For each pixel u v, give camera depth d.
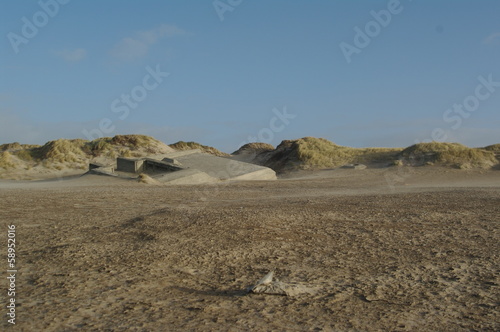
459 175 48.22
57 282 7.77
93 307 6.49
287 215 15.63
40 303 6.66
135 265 8.94
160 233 12.22
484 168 51.91
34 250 10.30
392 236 12.05
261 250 10.32
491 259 9.45
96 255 9.77
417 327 5.80
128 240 11.47
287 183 41.22
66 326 5.76
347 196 25.05
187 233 12.27
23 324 5.82
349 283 7.80
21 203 20.11
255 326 5.77
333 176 55.62
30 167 66.25
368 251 10.29
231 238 11.62
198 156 61.22
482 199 21.61
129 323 5.86
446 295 7.15
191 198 24.27
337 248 10.60
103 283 7.71
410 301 6.85
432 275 8.30
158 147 81.38
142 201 22.06
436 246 10.81
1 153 68.62
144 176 40.25
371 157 66.56
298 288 7.30
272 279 7.85
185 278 8.07
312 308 6.49
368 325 5.84
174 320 5.97
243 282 7.82
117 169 54.47
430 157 57.31
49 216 15.93
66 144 72.62
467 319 6.10
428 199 21.95
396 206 18.78
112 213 16.84
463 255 9.86
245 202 21.47
